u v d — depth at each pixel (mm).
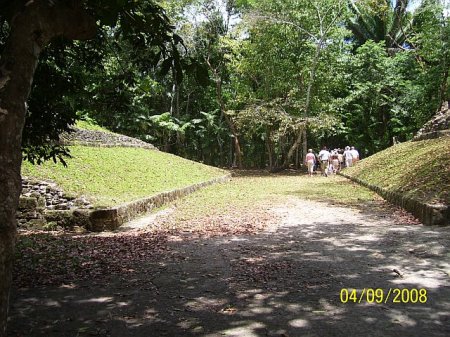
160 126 30516
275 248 7207
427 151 15203
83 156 15625
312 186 18734
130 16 4668
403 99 28156
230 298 4836
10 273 2605
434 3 23359
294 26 28344
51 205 10781
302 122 27047
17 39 2844
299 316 4234
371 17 33406
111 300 4891
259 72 29500
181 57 4941
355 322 4047
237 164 38781
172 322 4203
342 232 8391
